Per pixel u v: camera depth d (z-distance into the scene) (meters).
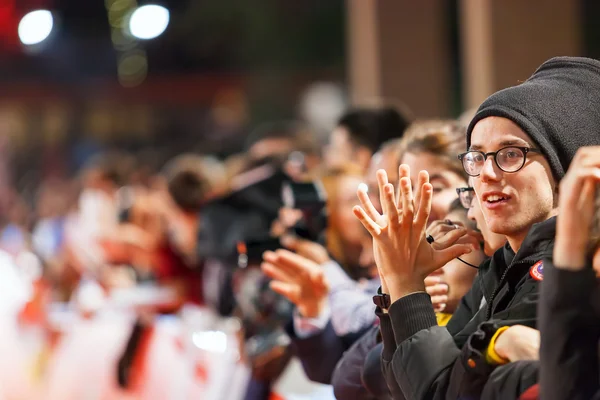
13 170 26.20
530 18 8.22
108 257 8.91
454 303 3.71
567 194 2.46
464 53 9.33
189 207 7.66
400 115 6.24
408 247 3.07
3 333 9.12
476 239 3.51
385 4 10.09
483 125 2.96
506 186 2.91
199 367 7.35
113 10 16.23
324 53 26.36
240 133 26.34
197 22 26.22
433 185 3.94
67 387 8.71
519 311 2.82
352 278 5.27
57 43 24.78
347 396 3.94
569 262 2.47
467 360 2.76
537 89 2.95
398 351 2.97
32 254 11.05
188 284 7.73
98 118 26.86
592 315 2.46
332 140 6.38
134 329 7.85
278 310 5.52
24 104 26.14
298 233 5.18
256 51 26.53
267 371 5.49
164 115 28.27
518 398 2.63
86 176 12.68
